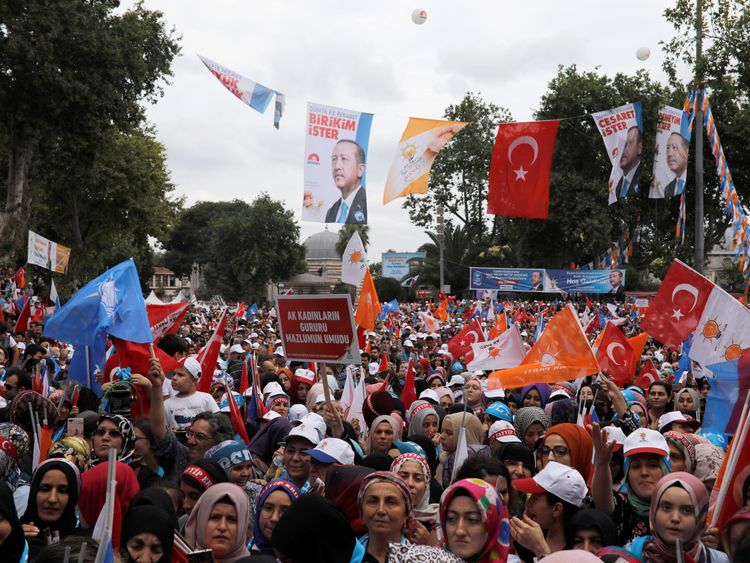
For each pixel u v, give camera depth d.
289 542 4.21
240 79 13.92
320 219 15.84
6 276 32.22
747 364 7.30
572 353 9.20
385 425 7.70
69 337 8.29
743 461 5.10
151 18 36.22
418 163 15.78
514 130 15.47
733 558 4.05
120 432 6.68
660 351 20.47
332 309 6.92
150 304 11.91
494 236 72.69
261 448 8.14
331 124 15.86
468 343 16.36
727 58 30.97
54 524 5.27
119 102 33.03
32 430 7.11
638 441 5.82
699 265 25.88
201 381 10.03
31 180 41.38
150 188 52.59
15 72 30.69
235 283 94.25
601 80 48.78
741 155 43.62
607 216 47.59
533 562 5.44
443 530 4.41
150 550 4.40
